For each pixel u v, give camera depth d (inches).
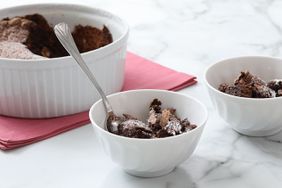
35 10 35.1
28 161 26.3
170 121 25.7
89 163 26.0
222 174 25.1
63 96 29.6
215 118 29.5
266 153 26.6
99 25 34.8
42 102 29.6
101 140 24.5
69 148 27.3
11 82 29.2
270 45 38.1
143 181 24.7
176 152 24.0
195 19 42.9
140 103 27.6
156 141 23.3
